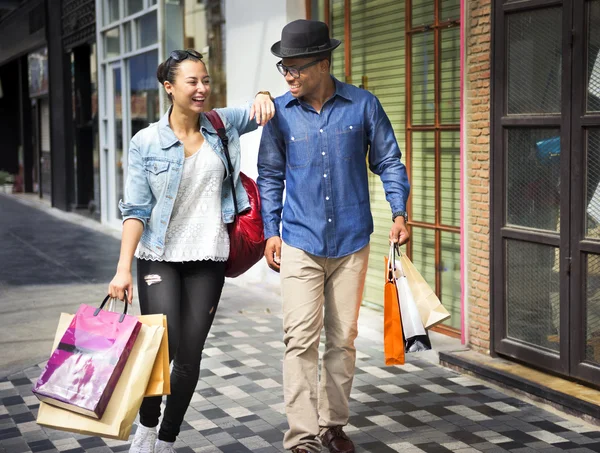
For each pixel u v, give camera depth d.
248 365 5.57
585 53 4.47
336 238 3.71
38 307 7.83
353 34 7.22
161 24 11.45
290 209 3.78
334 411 3.85
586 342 4.59
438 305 3.72
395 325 3.62
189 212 3.56
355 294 3.80
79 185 17.31
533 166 4.92
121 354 3.16
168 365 3.31
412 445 4.03
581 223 4.55
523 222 5.02
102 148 15.06
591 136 4.48
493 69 5.14
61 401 3.12
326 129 3.71
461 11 5.50
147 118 12.66
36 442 4.26
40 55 20.17
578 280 4.59
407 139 6.58
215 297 3.65
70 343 3.21
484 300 5.42
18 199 21.73
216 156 3.57
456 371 5.29
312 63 3.62
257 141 8.56
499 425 4.30
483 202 5.38
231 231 3.66
